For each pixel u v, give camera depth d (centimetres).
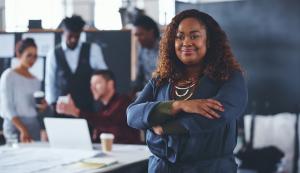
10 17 511
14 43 413
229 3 468
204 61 174
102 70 399
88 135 283
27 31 413
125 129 375
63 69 407
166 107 164
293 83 448
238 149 439
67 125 288
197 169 161
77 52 405
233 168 166
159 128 164
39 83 411
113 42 404
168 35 178
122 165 232
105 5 492
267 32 459
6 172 210
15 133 411
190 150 161
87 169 218
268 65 459
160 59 180
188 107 160
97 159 247
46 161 241
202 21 172
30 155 263
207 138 161
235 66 174
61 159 248
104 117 383
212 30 174
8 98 412
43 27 443
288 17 450
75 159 247
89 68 403
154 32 397
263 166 427
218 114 159
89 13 498
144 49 399
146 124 167
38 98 409
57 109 403
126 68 400
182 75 175
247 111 456
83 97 400
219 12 471
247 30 465
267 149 429
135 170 245
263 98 459
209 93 168
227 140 163
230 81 168
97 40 405
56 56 409
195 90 169
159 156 168
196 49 169
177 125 160
